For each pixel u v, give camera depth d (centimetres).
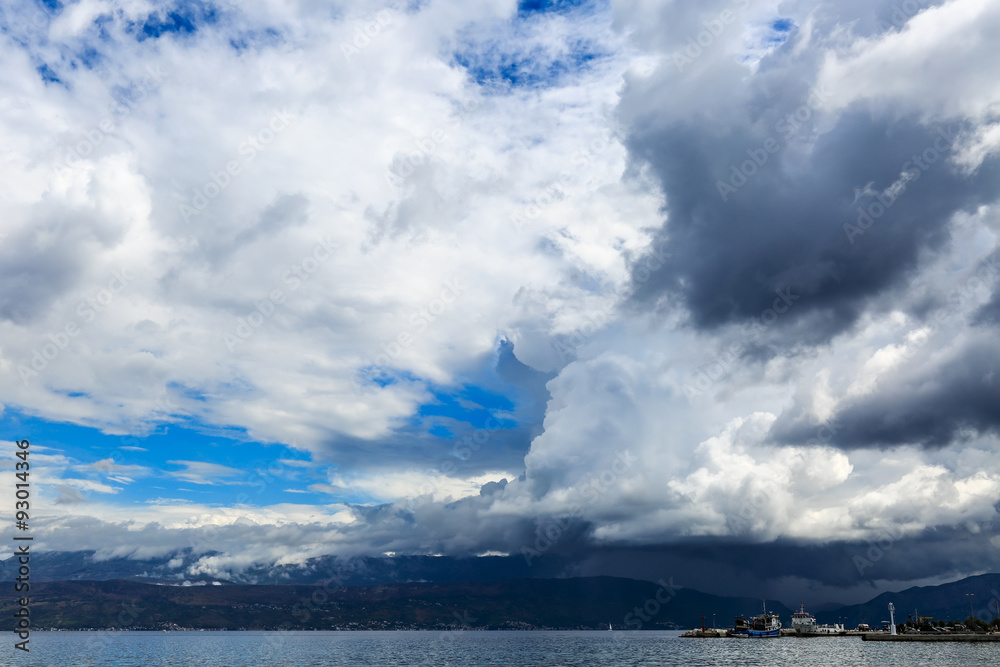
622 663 17662
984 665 13562
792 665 14900
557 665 17588
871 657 16825
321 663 19300
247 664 18888
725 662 16825
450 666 17838
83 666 18212
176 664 18912
